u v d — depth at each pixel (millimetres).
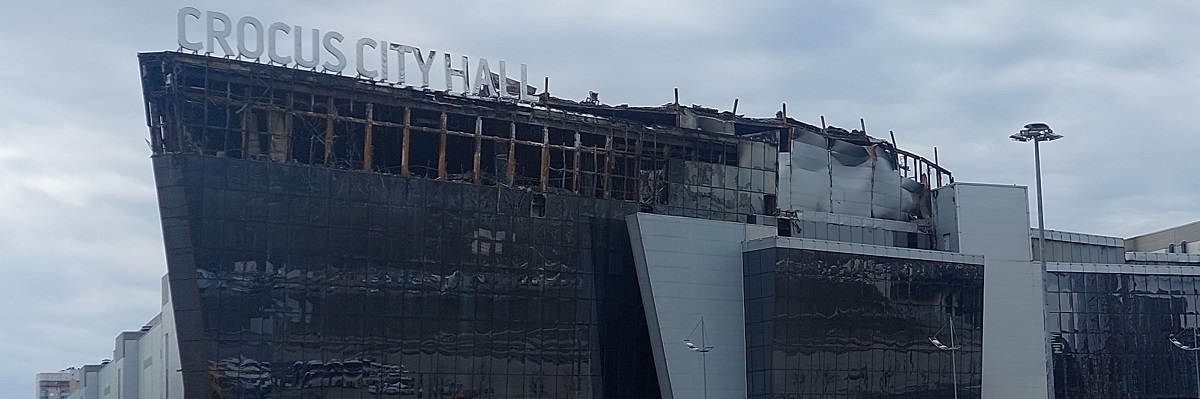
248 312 90875
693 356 106812
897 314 113438
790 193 123312
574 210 106750
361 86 98875
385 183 97625
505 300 101938
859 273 111375
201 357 89125
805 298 108188
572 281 105625
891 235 127938
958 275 117812
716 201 115500
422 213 98938
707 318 108188
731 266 110375
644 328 108625
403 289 97250
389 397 95562
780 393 106062
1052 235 138750
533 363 102625
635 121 120625
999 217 129625
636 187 111062
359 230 95938
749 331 109125
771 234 113875
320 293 93688
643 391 108062
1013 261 129125
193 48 92562
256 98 94812
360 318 95125
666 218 107938
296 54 96500
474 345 99938
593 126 109625
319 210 94438
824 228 122688
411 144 101562
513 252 102938
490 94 104625
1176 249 172500
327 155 96625
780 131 125125
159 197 89688
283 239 92750
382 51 100438
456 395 98562
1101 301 132875
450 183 100625
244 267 91125
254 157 93688
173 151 91562
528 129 106750
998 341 126875
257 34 95375
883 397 111750
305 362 92438
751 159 118312
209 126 93000
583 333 105562
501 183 103938
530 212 104312
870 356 111312
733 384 108375
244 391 90062
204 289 89562
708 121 120812
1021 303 128375
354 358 94500
